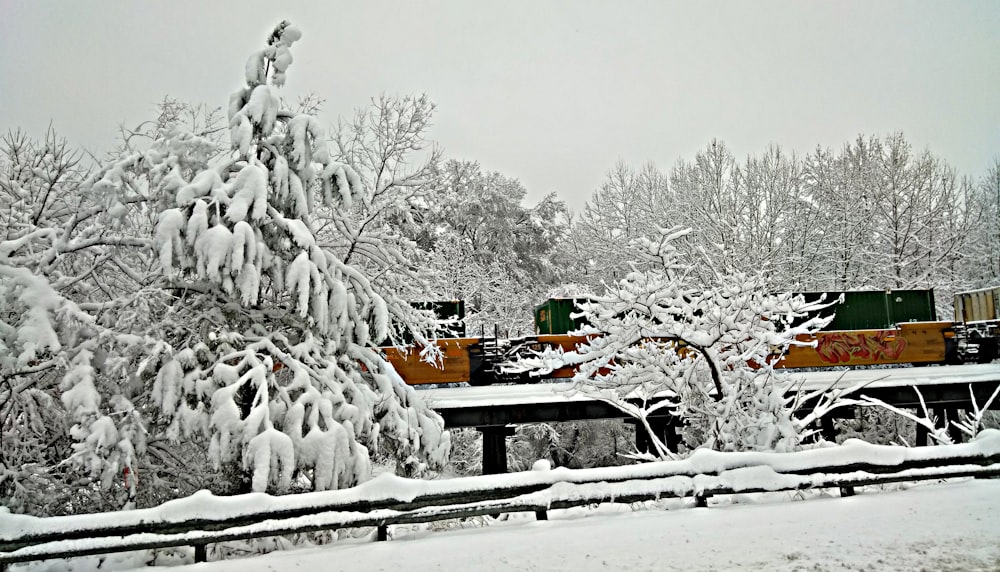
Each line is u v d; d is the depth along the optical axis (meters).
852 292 23.42
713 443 9.49
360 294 9.75
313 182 9.52
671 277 10.80
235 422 7.70
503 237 38.25
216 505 6.02
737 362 10.31
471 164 37.88
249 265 8.29
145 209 9.69
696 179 33.72
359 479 8.24
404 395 9.88
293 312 9.48
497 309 30.92
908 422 21.38
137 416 7.80
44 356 8.17
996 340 23.16
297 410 8.20
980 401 18.25
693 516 6.58
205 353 8.25
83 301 9.72
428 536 6.47
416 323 11.70
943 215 34.97
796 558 5.26
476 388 19.45
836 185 35.56
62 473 8.34
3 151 10.98
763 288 10.73
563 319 21.83
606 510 7.05
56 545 5.71
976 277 39.72
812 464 7.23
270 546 7.13
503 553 5.70
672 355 10.66
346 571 5.44
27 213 9.47
